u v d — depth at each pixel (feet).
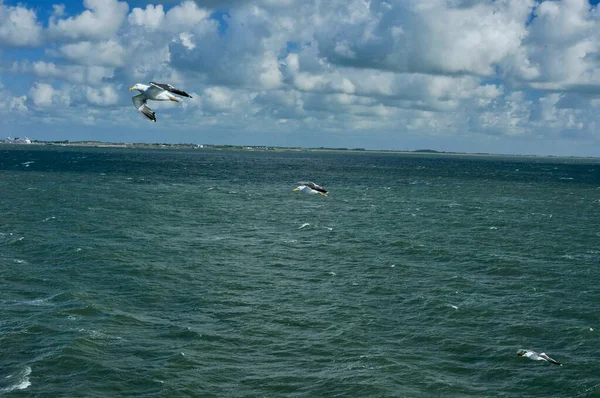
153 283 172.55
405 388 111.45
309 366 120.16
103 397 104.42
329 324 143.02
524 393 111.34
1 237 224.12
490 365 122.83
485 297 166.40
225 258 205.87
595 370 120.47
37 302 151.84
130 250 210.59
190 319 144.36
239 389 109.91
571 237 259.19
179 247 220.84
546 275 191.11
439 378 116.06
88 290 162.91
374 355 125.59
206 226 270.67
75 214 285.02
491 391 111.96
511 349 130.52
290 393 108.88
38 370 112.88
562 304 161.07
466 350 130.11
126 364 117.91
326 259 208.13
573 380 116.16
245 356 124.26
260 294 165.37
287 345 130.21
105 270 183.42
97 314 144.36
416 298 163.84
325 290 170.30
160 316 146.41
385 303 159.74
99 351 123.03
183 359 120.47
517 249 230.27
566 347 132.36
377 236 251.39
